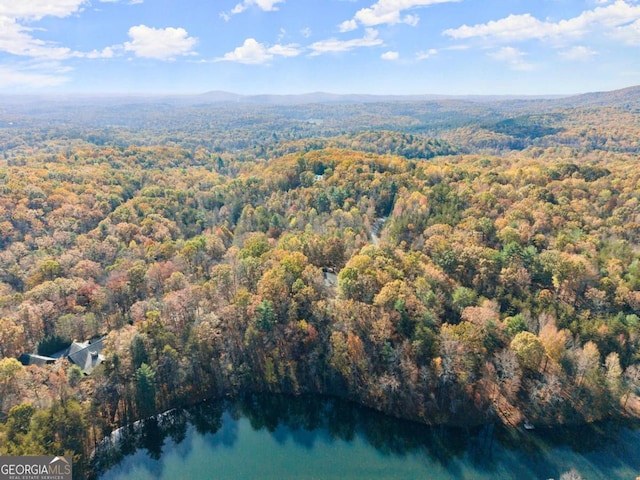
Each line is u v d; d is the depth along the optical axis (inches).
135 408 3432.6
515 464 3016.7
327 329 3850.9
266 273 4217.5
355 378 3656.5
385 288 3764.8
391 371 3503.9
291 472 3011.8
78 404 3061.0
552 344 3457.2
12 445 2620.6
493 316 3624.5
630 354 3624.5
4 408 2962.6
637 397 3565.5
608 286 4030.5
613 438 3216.0
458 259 4387.3
